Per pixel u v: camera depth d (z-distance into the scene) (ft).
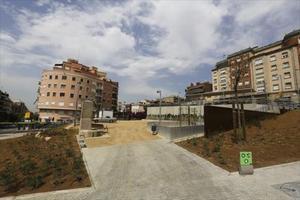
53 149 52.44
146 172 36.14
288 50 178.40
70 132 80.43
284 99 126.00
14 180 33.47
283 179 29.53
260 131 58.13
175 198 25.22
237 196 24.70
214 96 221.66
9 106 347.15
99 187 30.27
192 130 73.97
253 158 40.29
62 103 238.89
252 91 196.95
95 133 73.97
